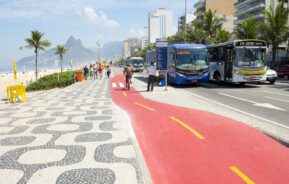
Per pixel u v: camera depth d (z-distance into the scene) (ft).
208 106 47.24
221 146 25.08
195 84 92.27
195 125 32.68
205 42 195.72
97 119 37.40
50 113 43.01
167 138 27.91
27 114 42.73
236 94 63.77
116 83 101.86
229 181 18.34
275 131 29.40
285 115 39.14
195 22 200.64
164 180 18.70
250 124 32.71
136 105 49.42
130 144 26.07
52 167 20.97
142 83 98.73
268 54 180.96
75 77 116.26
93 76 150.20
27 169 20.68
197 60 81.87
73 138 28.43
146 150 24.68
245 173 19.49
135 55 565.53
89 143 26.61
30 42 171.94
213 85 87.81
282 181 18.28
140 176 19.12
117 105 49.98
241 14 303.48
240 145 25.22
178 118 36.78
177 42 251.80
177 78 81.46
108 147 25.32
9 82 180.14
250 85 86.12
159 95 63.87
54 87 91.30
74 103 53.52
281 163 21.09
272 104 48.80
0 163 21.97
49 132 31.09
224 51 82.58
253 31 168.45
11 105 53.42
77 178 18.95
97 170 20.22
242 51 76.43
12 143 27.17
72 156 23.17
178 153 23.67
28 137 29.22
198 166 20.85
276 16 143.13
